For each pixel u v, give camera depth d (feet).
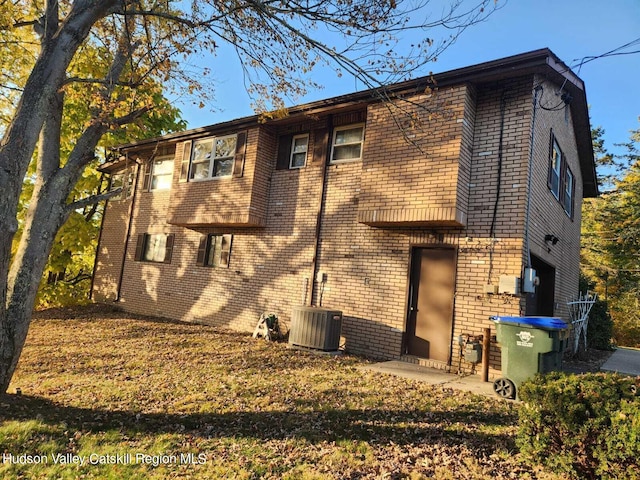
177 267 46.09
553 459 12.03
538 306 34.35
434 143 26.96
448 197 25.82
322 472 12.29
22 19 25.12
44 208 17.90
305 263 35.27
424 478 11.91
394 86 28.19
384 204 28.37
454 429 15.52
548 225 31.42
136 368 23.86
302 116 35.42
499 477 11.99
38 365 24.36
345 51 18.35
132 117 22.07
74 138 58.39
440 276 28.25
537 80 26.84
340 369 24.99
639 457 10.20
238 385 20.67
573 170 42.39
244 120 38.55
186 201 42.42
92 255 66.90
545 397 12.39
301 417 16.60
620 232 71.82
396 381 22.54
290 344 31.71
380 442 14.43
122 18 22.71
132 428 15.28
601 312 46.24
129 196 54.39
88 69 28.48
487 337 23.88
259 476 12.07
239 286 39.93
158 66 22.58
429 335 28.12
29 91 15.88
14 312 16.97
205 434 14.92
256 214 37.86
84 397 18.52
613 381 12.25
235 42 20.83
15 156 15.29
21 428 14.30
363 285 31.42
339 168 34.65
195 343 31.53
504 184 26.07
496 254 25.71
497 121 27.02
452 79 26.84
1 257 15.29
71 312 47.96
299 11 17.75
